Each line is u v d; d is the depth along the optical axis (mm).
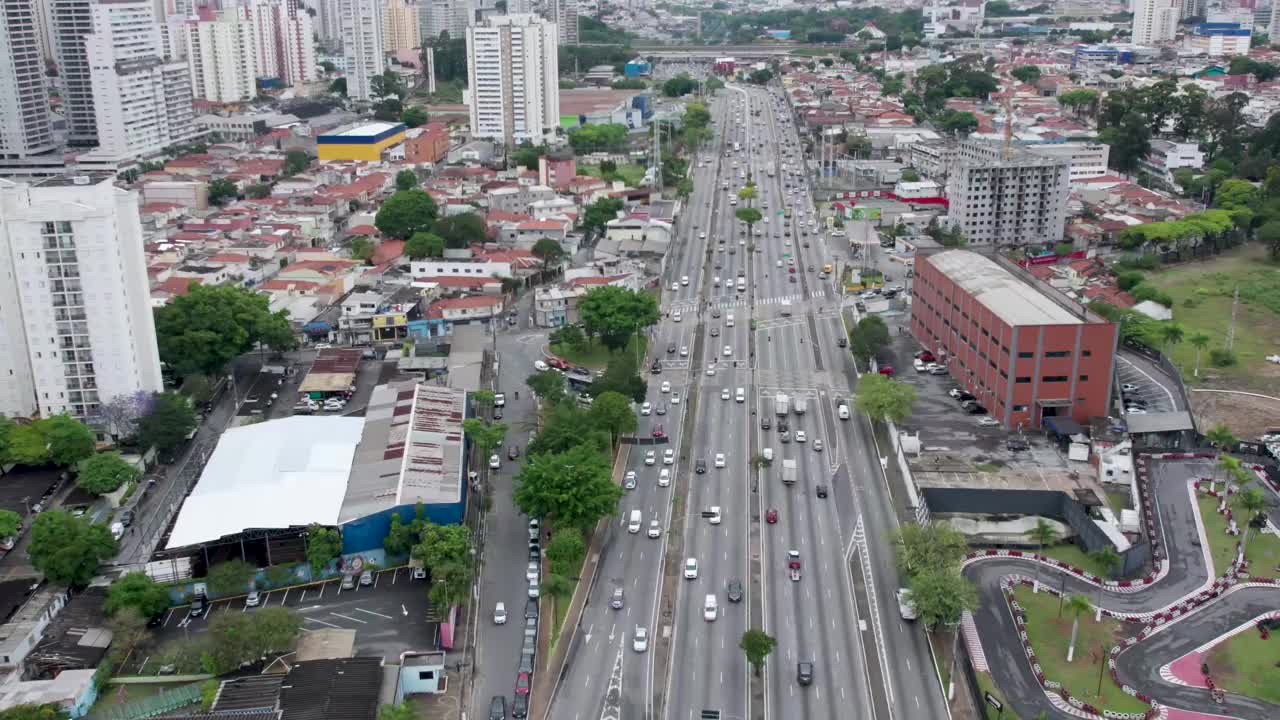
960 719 181000
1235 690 188500
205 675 189000
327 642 197250
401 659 190875
